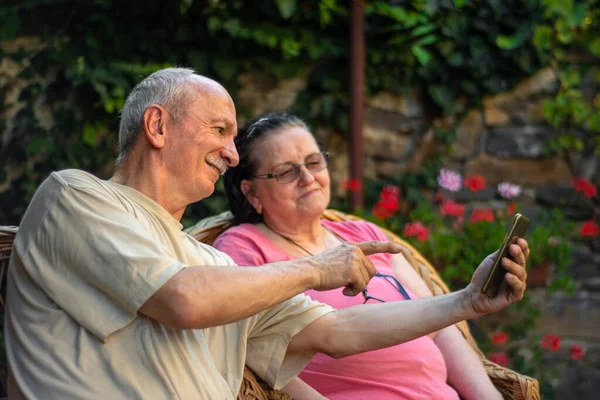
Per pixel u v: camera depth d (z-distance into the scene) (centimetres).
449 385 240
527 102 440
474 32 431
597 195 436
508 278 184
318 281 176
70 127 396
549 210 438
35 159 395
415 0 426
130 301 157
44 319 163
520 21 430
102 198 168
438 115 438
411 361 221
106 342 161
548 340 393
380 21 425
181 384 164
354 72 414
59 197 166
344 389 218
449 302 192
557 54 435
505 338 387
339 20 423
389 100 434
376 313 195
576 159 439
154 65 403
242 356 186
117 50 402
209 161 181
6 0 392
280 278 169
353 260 180
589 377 418
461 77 435
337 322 196
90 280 162
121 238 163
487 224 384
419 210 407
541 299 414
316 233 249
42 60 393
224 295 160
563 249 391
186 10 399
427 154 438
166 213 179
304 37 418
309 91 425
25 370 163
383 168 435
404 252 262
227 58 413
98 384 159
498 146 440
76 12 397
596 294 427
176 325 158
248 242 236
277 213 243
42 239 165
